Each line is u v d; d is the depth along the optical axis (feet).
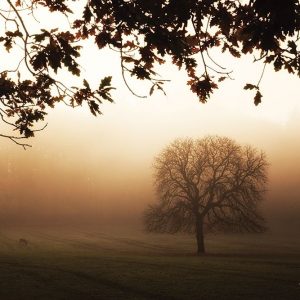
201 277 77.82
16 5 15.49
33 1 14.71
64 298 60.34
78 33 15.12
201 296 61.87
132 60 14.93
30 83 16.39
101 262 99.96
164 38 14.02
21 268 87.35
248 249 161.99
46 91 16.51
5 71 15.84
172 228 137.80
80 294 63.05
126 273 82.02
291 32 11.72
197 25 13.98
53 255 125.70
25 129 17.61
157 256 124.98
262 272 84.33
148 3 13.65
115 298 60.59
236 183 140.46
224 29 14.42
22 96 16.90
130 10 13.73
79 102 15.78
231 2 13.91
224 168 137.69
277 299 59.52
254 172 135.44
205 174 143.43
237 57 14.88
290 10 11.03
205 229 140.36
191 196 138.00
